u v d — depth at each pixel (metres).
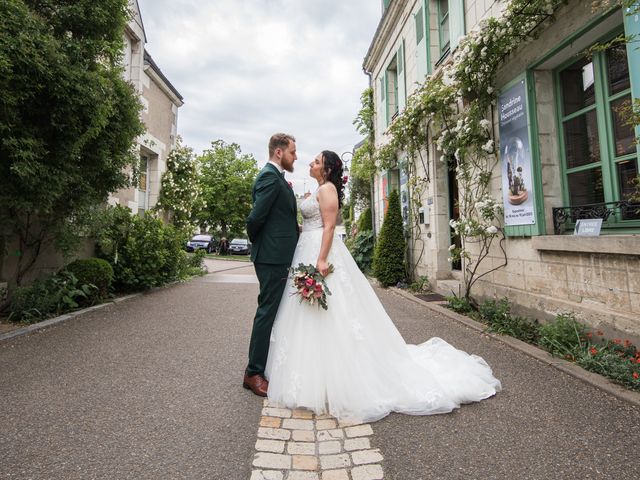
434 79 6.59
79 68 4.24
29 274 5.44
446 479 1.74
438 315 5.29
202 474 1.77
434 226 7.20
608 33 3.58
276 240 2.75
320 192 2.79
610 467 1.82
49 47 3.77
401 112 8.54
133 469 1.79
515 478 1.75
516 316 4.61
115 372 3.07
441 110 6.21
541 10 3.89
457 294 6.25
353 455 1.94
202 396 2.64
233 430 2.18
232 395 2.67
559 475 1.76
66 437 2.07
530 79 4.36
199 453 1.94
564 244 3.79
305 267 2.57
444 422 2.29
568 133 4.23
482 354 3.57
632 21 3.01
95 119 4.38
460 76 5.31
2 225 4.69
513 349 3.71
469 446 2.02
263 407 2.48
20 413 2.34
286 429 2.20
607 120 3.66
